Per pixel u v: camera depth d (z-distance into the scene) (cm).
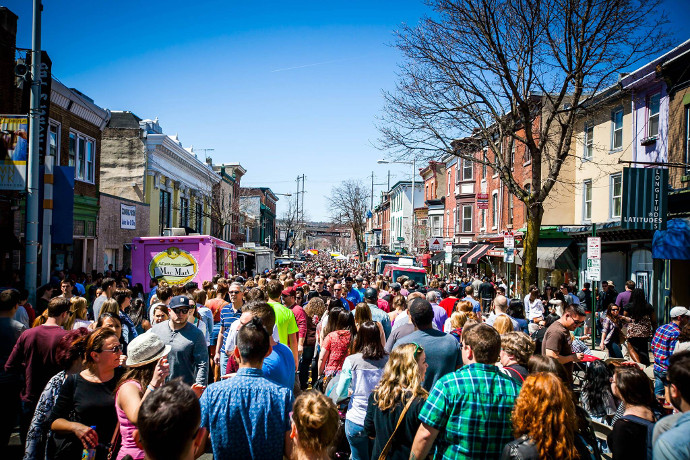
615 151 1892
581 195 2162
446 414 354
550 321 927
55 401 418
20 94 1639
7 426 566
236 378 365
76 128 2128
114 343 421
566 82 1512
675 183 1514
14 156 1235
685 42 1480
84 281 1689
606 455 588
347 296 1337
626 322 1203
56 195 1485
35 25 1259
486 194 3341
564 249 2145
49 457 399
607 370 638
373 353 500
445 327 855
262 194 7375
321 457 314
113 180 2902
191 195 3922
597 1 1407
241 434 347
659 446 297
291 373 487
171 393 263
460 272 3262
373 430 425
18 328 648
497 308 903
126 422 380
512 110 1684
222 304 973
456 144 1764
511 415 327
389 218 7388
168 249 1573
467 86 1661
